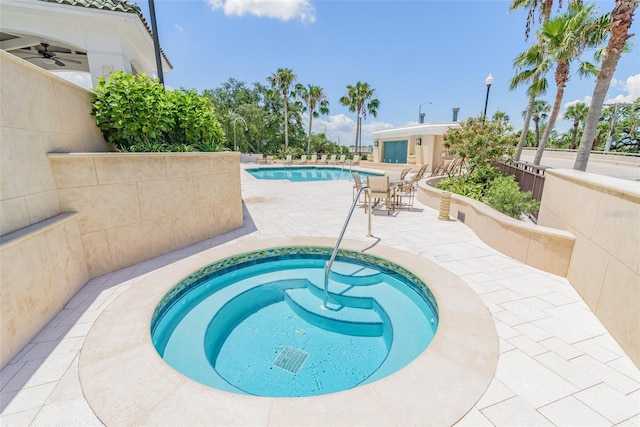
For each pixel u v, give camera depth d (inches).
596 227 110.2
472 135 351.3
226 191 201.6
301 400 67.4
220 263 155.0
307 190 408.2
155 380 73.4
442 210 239.5
